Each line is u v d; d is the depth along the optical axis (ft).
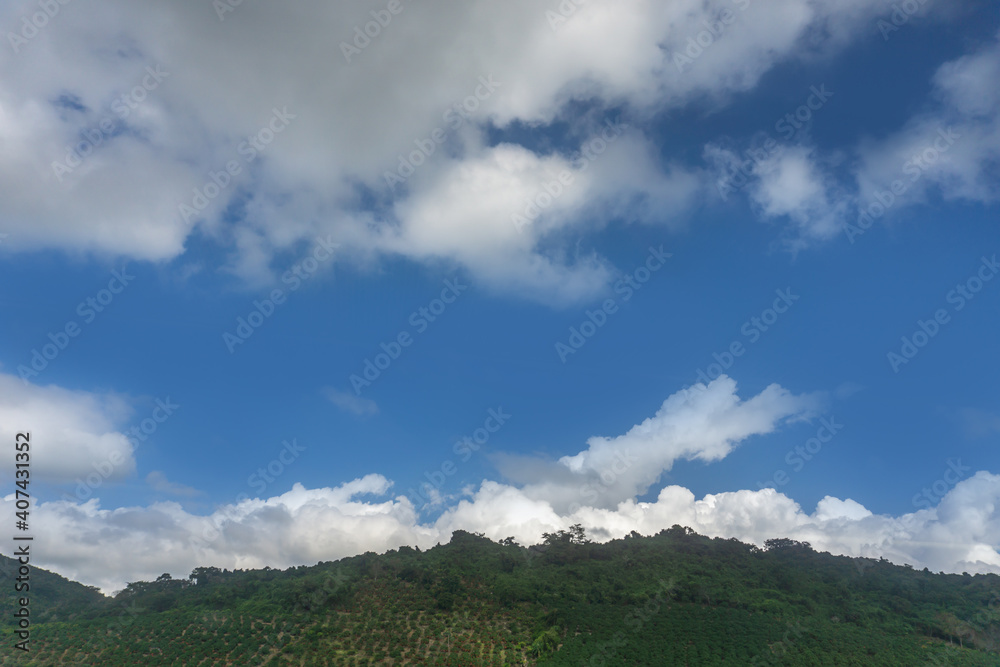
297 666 289.12
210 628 334.65
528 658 299.99
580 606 357.41
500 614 352.28
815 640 308.19
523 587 385.29
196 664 292.40
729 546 497.87
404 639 314.55
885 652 299.58
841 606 365.40
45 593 410.93
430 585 389.39
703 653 290.76
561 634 324.19
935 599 387.55
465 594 373.61
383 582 398.01
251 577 455.22
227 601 380.37
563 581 410.31
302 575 453.17
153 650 306.14
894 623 343.87
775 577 420.77
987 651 315.78
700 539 528.63
